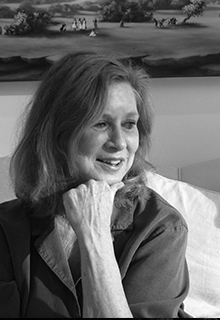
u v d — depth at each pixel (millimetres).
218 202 1797
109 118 1173
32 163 1255
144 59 2125
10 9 2090
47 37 2109
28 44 2107
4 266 1194
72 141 1176
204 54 2117
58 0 2096
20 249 1193
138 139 1242
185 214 1772
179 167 2203
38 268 1177
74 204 1150
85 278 1077
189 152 2201
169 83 2189
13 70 2119
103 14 2107
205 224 1744
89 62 1202
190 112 2203
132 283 1154
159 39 2117
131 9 2104
